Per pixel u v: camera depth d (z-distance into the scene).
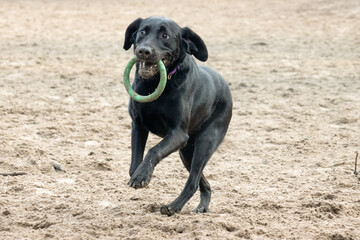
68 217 8.72
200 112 9.16
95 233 8.02
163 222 8.34
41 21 33.00
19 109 15.44
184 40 8.96
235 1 45.06
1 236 7.86
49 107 15.87
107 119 15.17
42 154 11.98
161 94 8.61
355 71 21.67
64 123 14.53
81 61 22.44
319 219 8.80
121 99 17.30
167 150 8.41
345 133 14.35
